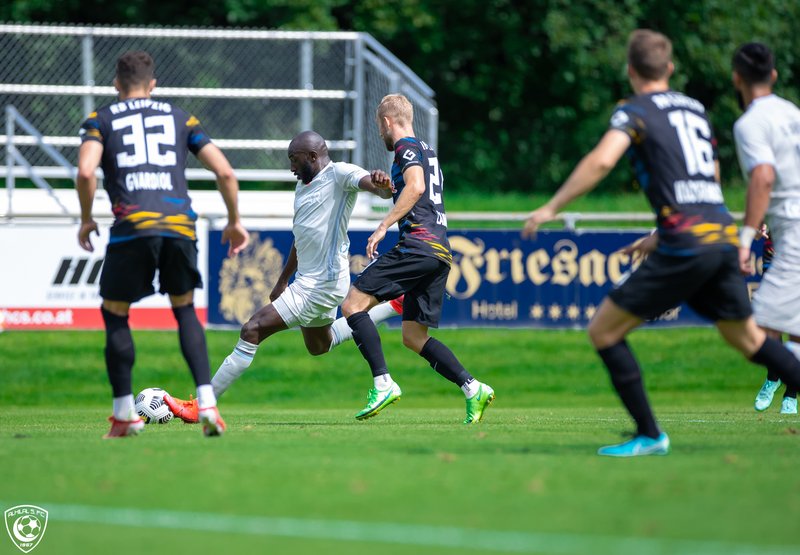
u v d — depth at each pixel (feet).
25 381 162.71
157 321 158.51
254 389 165.07
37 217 171.42
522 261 163.73
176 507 45.06
